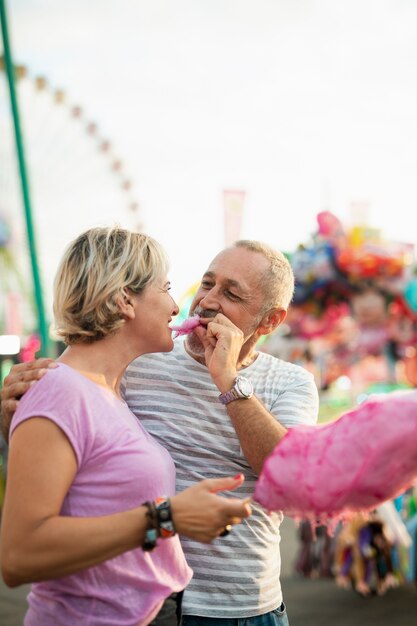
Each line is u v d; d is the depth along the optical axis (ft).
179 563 6.61
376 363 35.53
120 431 6.13
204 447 7.88
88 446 5.95
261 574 7.85
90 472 6.00
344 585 19.34
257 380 8.22
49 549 5.58
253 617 7.80
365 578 19.02
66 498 5.98
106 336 6.49
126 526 5.73
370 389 34.83
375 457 5.66
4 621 17.08
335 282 30.37
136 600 6.16
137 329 6.61
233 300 8.00
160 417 7.92
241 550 7.75
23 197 28.99
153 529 5.76
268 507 5.99
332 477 5.74
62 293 6.48
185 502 5.80
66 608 6.06
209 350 7.63
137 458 6.10
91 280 6.36
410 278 30.07
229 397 7.28
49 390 5.94
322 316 31.55
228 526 5.94
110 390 6.48
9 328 54.80
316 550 20.68
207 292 8.20
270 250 8.32
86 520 5.71
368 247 29.86
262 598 7.85
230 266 8.07
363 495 5.74
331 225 30.01
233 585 7.71
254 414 7.18
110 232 6.61
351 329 34.60
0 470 30.12
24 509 5.63
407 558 19.25
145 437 6.49
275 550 8.11
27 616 6.35
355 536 19.30
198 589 7.70
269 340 34.37
